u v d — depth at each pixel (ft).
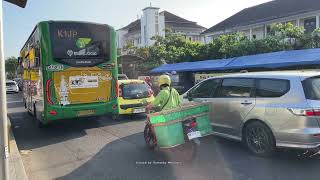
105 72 35.55
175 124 21.36
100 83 35.35
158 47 99.55
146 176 20.21
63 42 33.50
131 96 41.96
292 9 90.12
